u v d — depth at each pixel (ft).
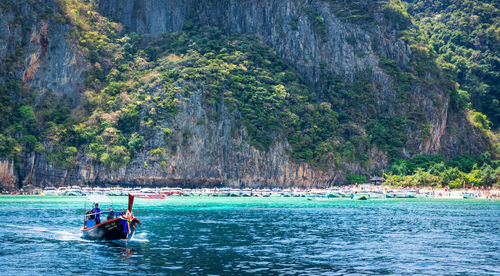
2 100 612.70
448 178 635.25
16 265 146.72
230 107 654.53
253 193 584.40
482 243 196.95
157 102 637.71
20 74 643.86
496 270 145.79
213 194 579.89
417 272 142.41
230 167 643.86
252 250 175.32
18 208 351.05
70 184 588.91
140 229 233.76
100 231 188.85
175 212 338.34
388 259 160.76
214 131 644.69
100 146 603.26
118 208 361.71
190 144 630.33
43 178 582.76
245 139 650.43
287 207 401.49
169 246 182.39
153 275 135.13
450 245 191.11
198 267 145.38
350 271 142.51
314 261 156.15
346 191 587.27
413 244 192.95
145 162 605.73
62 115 639.76
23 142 583.17
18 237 201.16
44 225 241.76
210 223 264.52
